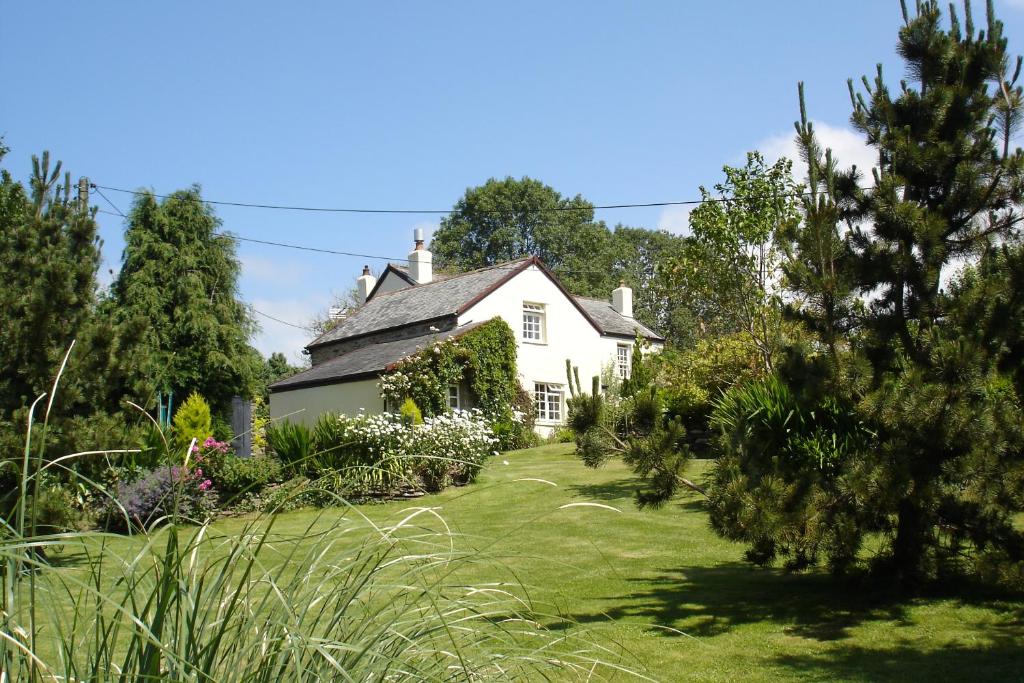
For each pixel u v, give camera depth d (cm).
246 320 3303
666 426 710
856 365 643
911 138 688
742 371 1767
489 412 2619
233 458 1402
